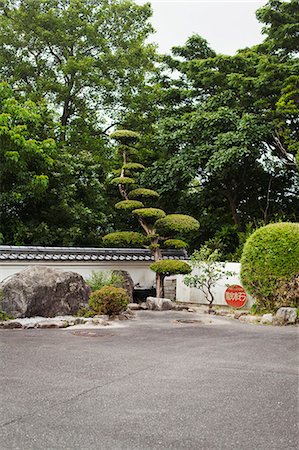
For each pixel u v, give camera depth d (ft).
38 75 56.49
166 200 57.11
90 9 58.29
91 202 55.06
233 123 49.19
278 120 47.34
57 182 51.21
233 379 17.15
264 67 47.09
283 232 34.35
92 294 32.91
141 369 18.40
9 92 45.96
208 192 58.34
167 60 57.31
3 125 43.42
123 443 11.24
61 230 50.93
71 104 59.00
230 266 41.11
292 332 28.27
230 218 59.82
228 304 39.75
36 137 49.67
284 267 33.73
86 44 56.75
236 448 11.14
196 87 56.13
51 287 31.81
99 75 57.47
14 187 47.26
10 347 22.06
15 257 36.70
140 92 59.31
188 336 26.37
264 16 49.24
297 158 45.32
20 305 30.48
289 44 49.78
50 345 22.77
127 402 14.25
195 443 11.35
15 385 15.87
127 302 33.47
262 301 34.91
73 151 55.77
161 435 11.76
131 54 58.49
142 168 43.96
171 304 38.78
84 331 27.22
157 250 42.52
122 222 59.16
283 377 17.53
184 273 39.14
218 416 13.21
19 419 12.68
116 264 43.50
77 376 17.13
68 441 11.30
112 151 60.08
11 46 55.16
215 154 48.11
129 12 59.67
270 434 12.01
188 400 14.57
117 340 24.61
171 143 52.49
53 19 54.49
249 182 57.57
